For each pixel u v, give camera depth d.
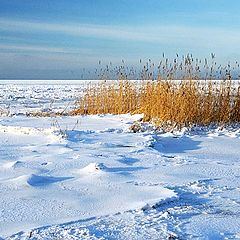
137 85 14.72
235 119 12.45
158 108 11.97
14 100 31.03
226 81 12.49
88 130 10.65
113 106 14.99
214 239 4.02
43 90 51.28
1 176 6.27
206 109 12.09
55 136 9.48
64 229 4.23
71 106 24.03
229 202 5.23
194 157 8.10
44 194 5.35
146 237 4.04
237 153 8.73
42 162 7.15
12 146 8.72
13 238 4.00
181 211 4.83
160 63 12.38
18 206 4.90
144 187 5.66
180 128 11.23
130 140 9.45
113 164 7.07
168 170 6.80
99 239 3.98
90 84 16.45
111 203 5.03
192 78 12.25
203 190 5.73
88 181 5.95
